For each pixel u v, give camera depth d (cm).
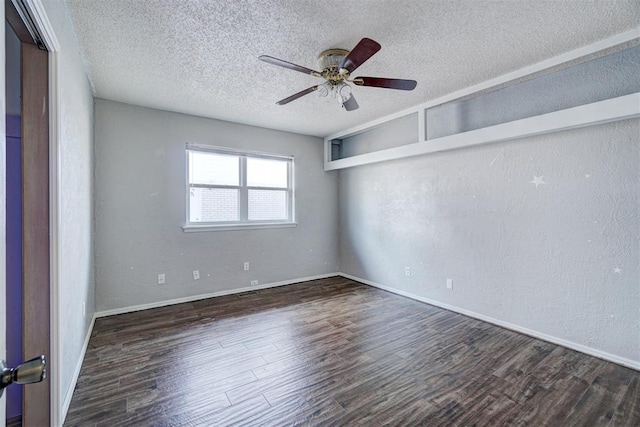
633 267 220
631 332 221
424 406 180
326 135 475
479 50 225
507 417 171
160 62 240
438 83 283
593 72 232
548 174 261
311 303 366
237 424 166
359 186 464
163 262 354
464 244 327
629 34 201
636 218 218
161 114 350
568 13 183
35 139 150
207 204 389
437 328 292
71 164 192
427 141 334
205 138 379
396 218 405
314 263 480
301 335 277
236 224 405
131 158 333
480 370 218
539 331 269
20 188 156
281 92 300
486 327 294
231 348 251
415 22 192
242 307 350
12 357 155
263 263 430
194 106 340
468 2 174
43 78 151
